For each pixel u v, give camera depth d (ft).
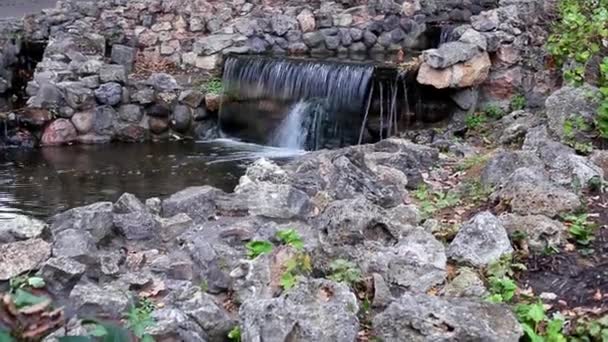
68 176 24.86
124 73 31.50
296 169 16.58
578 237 11.73
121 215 13.21
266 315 9.02
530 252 11.44
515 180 13.34
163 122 31.76
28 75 34.14
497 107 24.50
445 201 14.34
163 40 34.30
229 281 11.10
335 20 34.53
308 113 28.94
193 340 9.42
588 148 15.75
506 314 9.09
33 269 10.93
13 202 21.65
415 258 10.71
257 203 13.67
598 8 21.30
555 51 21.52
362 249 11.41
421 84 24.99
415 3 35.06
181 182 23.97
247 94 31.17
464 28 26.71
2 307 5.46
